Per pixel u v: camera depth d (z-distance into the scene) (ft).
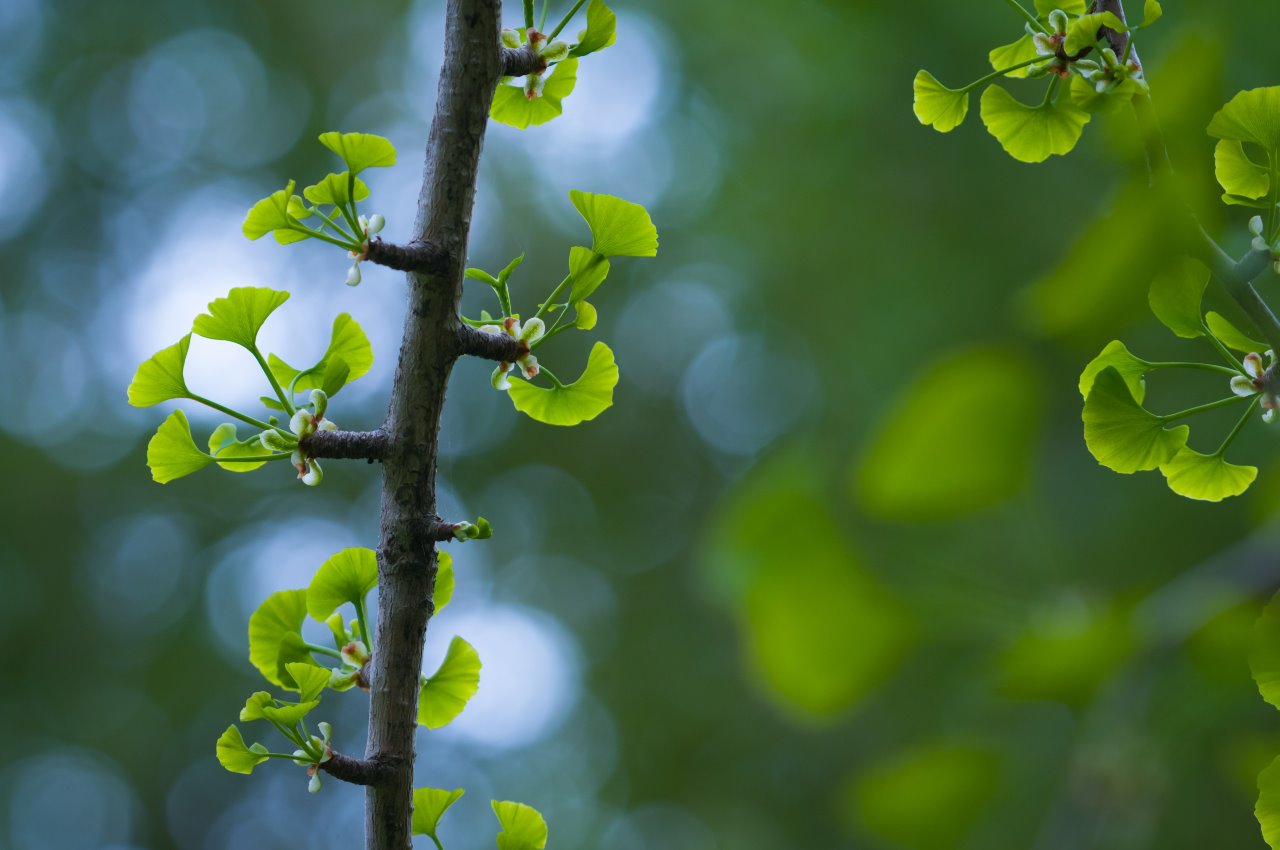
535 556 28.81
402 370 6.30
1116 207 4.01
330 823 30.42
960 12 11.46
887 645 3.99
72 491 29.50
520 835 6.35
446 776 27.25
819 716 3.96
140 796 29.76
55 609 29.22
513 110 6.49
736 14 17.92
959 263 15.69
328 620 6.38
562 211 28.58
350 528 30.19
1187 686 4.99
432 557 6.30
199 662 29.19
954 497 3.65
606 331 28.50
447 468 29.35
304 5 30.12
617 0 20.42
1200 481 6.20
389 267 6.27
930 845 4.17
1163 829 10.39
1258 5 6.89
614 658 26.14
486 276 6.35
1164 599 5.01
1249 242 6.06
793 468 4.02
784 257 19.94
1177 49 4.69
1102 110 6.20
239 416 6.33
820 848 19.42
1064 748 6.20
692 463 27.91
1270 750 5.89
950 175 16.14
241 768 6.25
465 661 6.44
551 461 28.84
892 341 16.17
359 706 29.22
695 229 23.50
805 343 20.90
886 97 16.34
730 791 21.85
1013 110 6.37
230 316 6.33
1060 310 3.72
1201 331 6.07
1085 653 4.11
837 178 17.37
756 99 19.94
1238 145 6.09
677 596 26.17
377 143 6.25
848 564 3.94
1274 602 4.91
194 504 29.91
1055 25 6.23
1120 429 6.13
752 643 3.97
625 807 24.67
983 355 3.57
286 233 6.27
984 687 4.17
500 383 6.34
